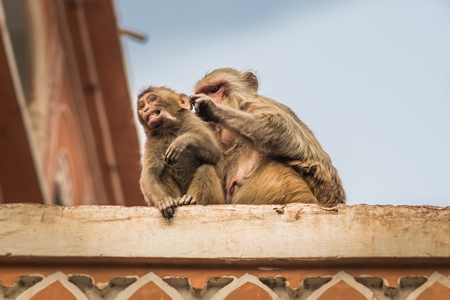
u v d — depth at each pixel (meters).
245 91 19.62
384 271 14.99
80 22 43.03
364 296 14.80
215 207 15.43
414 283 14.94
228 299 14.80
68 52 43.81
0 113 34.69
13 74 33.69
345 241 15.14
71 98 44.31
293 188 17.73
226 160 18.66
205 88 19.86
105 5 42.47
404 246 15.09
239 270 15.03
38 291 14.86
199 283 14.87
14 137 35.16
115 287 14.95
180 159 17.61
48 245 15.15
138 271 15.03
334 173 18.73
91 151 45.50
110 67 43.94
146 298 14.80
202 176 17.41
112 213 15.38
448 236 15.16
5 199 36.69
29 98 40.56
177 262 15.06
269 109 18.73
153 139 18.17
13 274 14.98
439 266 15.03
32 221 15.30
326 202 18.33
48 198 38.41
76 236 15.21
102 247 15.14
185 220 15.33
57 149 42.28
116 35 43.25
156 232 15.24
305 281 14.92
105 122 44.75
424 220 15.27
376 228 15.21
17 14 40.66
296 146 18.34
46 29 42.03
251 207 15.42
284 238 15.17
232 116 18.09
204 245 15.15
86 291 14.89
